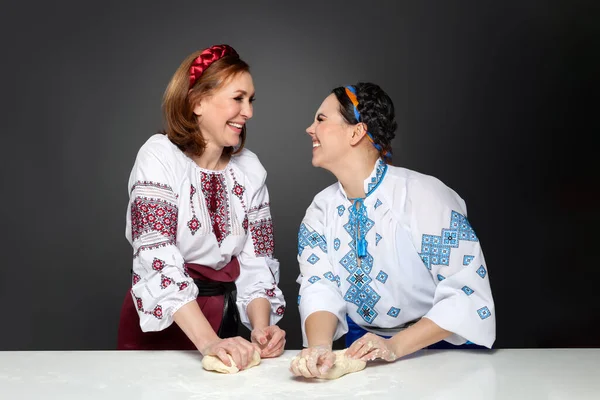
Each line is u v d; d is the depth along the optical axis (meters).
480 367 1.74
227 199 2.33
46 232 4.49
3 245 4.48
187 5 4.53
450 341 1.91
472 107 4.56
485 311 1.86
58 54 4.50
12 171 4.48
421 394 1.53
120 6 4.52
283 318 4.51
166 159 2.19
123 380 1.66
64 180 4.50
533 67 4.56
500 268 4.61
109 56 4.51
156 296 2.00
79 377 1.68
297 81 4.55
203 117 2.23
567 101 4.56
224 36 4.54
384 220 1.98
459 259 1.90
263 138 4.54
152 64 4.52
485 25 4.55
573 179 4.57
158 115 4.52
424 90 4.56
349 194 2.07
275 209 4.54
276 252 4.54
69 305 4.49
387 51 4.56
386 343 1.76
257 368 1.79
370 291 2.01
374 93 2.00
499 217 4.59
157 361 1.84
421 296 2.00
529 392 1.54
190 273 2.32
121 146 4.51
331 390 1.57
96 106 4.50
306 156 4.55
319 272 2.06
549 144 4.57
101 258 4.50
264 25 4.55
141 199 2.12
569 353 1.88
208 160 2.30
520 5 4.55
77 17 4.50
